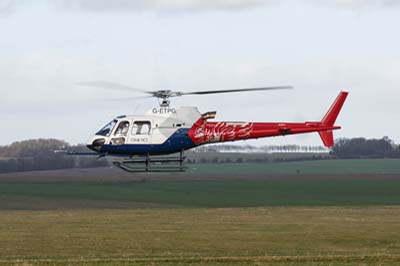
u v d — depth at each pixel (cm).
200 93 9906
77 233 11494
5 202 19450
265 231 11788
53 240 10662
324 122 10600
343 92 10650
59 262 7619
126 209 17375
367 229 12019
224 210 16562
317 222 13262
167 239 10831
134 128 10125
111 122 10212
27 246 10094
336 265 7438
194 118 10294
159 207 18175
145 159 10225
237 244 10388
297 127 10462
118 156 10188
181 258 7875
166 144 10138
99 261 7681
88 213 15662
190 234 11375
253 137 10388
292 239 10925
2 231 11750
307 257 7900
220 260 7719
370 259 7825
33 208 17912
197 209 17062
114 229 12056
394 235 11312
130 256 8656
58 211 16500
